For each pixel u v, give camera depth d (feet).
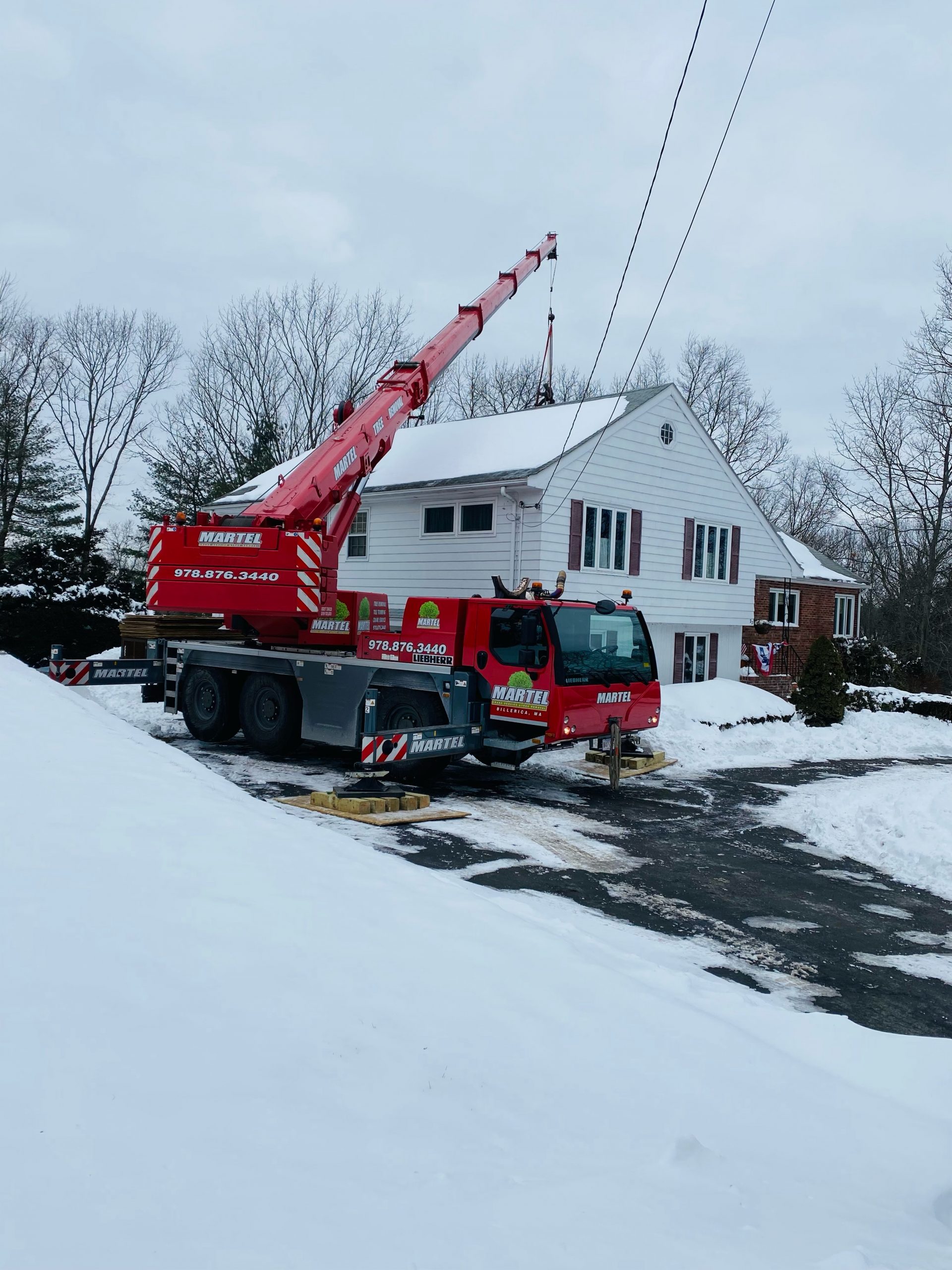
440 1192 7.75
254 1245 6.47
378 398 47.47
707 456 69.67
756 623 78.95
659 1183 8.82
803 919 24.38
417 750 34.94
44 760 20.93
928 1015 18.44
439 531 62.54
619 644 40.16
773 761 53.26
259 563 39.68
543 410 69.46
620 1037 12.37
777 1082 12.24
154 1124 7.77
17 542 128.98
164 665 50.67
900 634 117.50
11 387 129.59
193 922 12.16
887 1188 10.03
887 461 117.70
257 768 40.57
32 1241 6.10
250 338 135.54
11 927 10.85
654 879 27.20
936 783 40.40
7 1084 7.86
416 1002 11.59
